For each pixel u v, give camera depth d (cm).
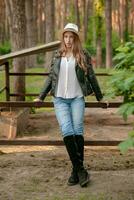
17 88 1328
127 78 522
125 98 584
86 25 5612
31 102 812
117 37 5838
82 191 695
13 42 1339
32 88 2022
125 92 577
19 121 1059
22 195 681
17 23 1327
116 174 773
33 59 3722
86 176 714
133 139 488
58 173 775
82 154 723
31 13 3145
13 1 1329
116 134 1073
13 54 1021
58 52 716
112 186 714
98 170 795
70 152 714
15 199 666
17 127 1040
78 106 714
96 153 903
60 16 7388
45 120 1238
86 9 5834
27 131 1108
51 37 2811
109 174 772
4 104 815
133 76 514
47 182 735
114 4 7069
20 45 1332
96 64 4259
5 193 688
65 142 712
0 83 2044
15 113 1087
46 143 844
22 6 1326
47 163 831
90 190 698
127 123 1200
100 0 4022
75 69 709
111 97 580
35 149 941
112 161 844
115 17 7056
